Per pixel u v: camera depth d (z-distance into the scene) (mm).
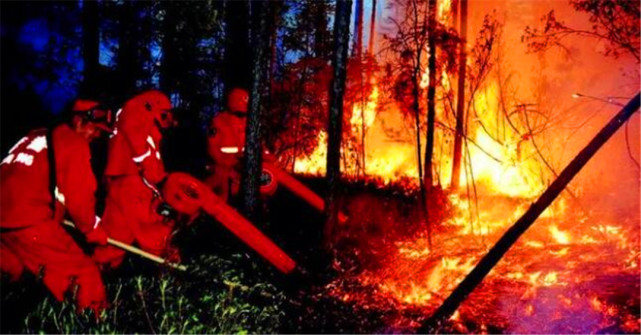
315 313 5191
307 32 10375
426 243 7379
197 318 4320
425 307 5449
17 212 4160
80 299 4258
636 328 4711
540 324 4910
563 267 6227
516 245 7172
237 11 8352
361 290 5703
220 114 7281
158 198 5559
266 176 6926
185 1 7391
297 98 10461
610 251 6582
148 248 5414
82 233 4602
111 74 7785
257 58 6367
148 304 4418
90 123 4422
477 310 5262
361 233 7480
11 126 6871
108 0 7480
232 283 5160
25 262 4180
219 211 5516
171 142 9023
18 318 3906
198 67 8656
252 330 4637
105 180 5484
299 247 6766
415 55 8375
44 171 4230
